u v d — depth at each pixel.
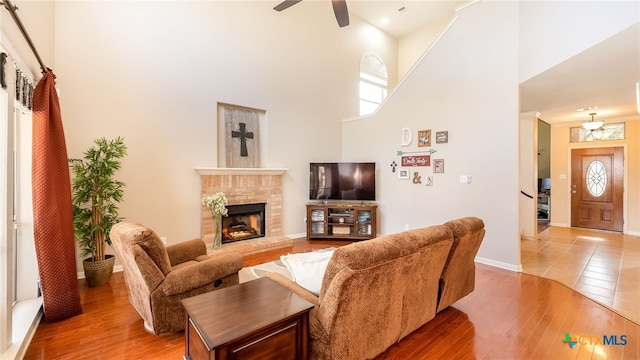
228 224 4.79
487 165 3.95
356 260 1.54
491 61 3.87
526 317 2.52
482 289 3.12
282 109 5.30
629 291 3.03
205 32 4.40
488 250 3.96
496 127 3.84
